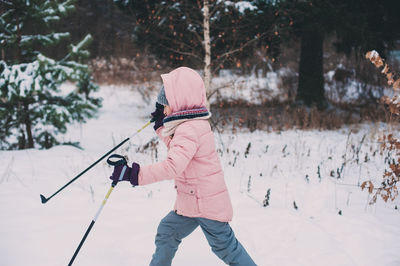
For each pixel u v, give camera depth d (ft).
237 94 41.01
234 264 7.57
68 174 16.66
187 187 7.44
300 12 27.48
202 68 29.94
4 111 20.25
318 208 13.57
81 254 9.71
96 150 22.86
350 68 46.19
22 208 12.60
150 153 21.27
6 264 9.10
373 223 12.19
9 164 17.48
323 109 34.63
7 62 20.85
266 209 13.32
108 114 37.22
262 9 27.12
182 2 26.55
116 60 61.57
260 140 25.80
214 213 7.35
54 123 21.08
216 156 7.67
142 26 29.53
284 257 9.95
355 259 9.98
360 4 29.04
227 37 27.58
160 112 8.43
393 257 9.96
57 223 11.50
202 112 7.49
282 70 54.39
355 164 19.30
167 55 31.19
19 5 19.90
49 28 21.59
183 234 7.82
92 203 13.37
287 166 19.12
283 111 34.86
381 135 24.08
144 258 9.68
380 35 29.50
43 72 19.94
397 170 12.33
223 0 25.11
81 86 22.44
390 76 11.48
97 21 67.92
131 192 14.70
